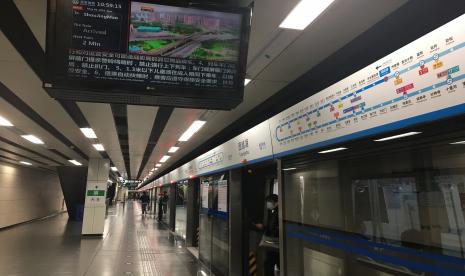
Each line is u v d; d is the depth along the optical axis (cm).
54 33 231
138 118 604
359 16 270
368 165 277
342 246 301
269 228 574
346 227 298
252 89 450
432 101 193
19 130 773
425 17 272
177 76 249
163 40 246
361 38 306
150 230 1502
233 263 577
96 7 236
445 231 210
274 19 269
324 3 245
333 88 286
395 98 220
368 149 268
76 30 234
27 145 1019
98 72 237
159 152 1188
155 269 740
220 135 795
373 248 267
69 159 1444
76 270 721
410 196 236
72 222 1884
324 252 325
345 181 301
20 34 301
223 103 266
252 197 605
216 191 708
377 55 322
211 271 702
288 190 387
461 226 200
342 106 274
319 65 369
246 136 512
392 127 223
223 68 254
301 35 300
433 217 218
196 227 1061
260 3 248
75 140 909
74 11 234
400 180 245
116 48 240
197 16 247
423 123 202
